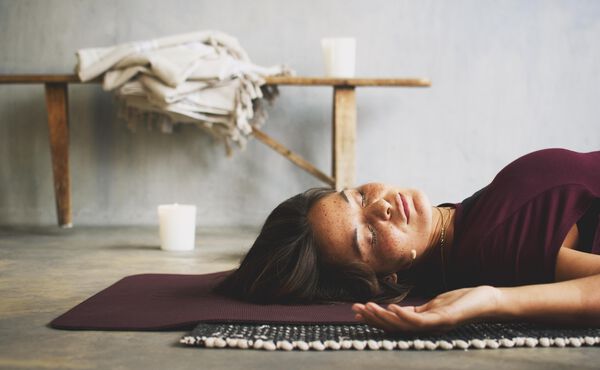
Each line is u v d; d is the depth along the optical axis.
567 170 1.54
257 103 3.30
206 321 1.38
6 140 3.62
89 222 3.62
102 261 2.38
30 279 2.01
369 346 1.23
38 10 3.60
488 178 3.63
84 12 3.59
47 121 3.62
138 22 3.59
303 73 3.62
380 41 3.61
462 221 1.64
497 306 1.26
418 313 1.25
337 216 1.61
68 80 3.20
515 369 1.11
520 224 1.50
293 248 1.60
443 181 3.64
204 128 3.24
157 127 3.59
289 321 1.39
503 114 3.62
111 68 3.05
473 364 1.13
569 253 1.43
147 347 1.25
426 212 1.60
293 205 1.65
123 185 3.62
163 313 1.48
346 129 3.20
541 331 1.30
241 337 1.27
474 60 3.62
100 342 1.29
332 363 1.14
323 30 3.61
